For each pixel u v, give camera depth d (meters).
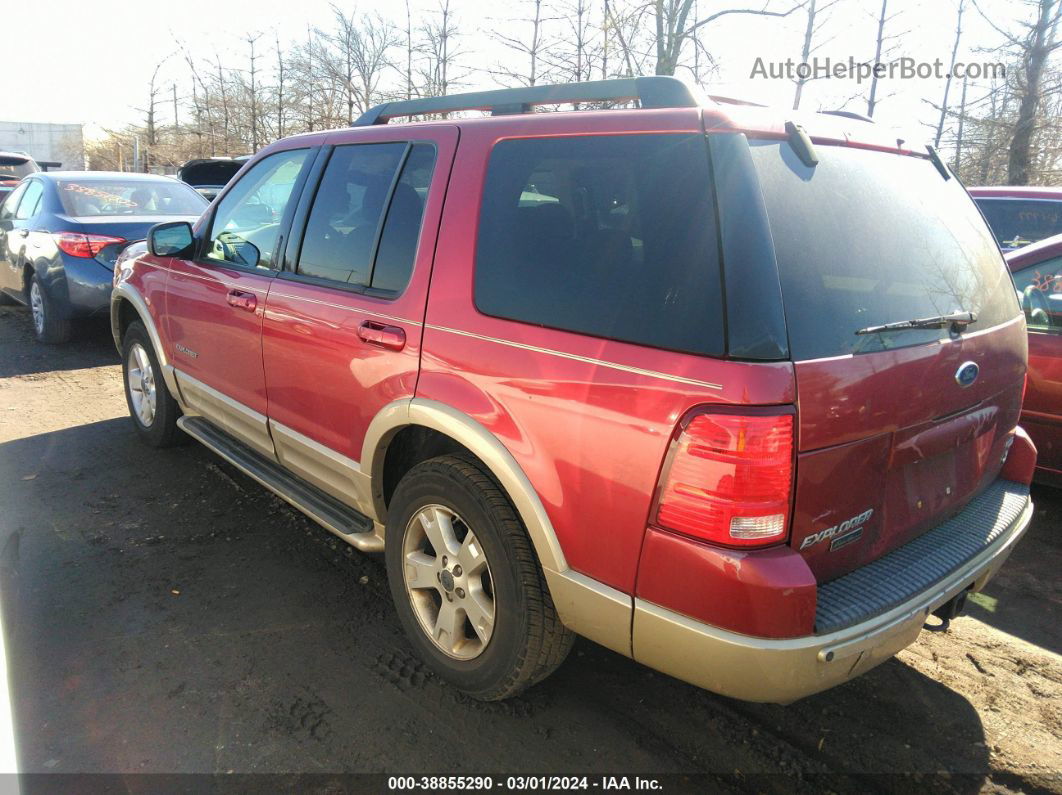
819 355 1.96
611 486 2.09
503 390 2.35
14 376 6.66
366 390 2.86
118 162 32.09
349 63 19.42
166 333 4.34
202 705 2.64
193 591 3.35
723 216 1.98
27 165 15.63
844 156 2.36
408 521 2.77
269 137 24.09
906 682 2.92
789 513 1.94
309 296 3.15
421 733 2.55
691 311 1.98
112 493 4.29
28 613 3.14
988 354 2.56
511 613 2.43
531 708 2.69
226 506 4.18
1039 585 3.69
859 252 2.20
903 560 2.31
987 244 2.85
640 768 2.44
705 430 1.89
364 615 3.22
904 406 2.19
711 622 1.96
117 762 2.38
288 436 3.37
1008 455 2.96
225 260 3.86
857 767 2.47
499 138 2.62
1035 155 13.60
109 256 7.26
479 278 2.52
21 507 4.09
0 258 8.62
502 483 2.36
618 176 2.25
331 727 2.56
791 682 1.95
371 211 3.01
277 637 3.04
